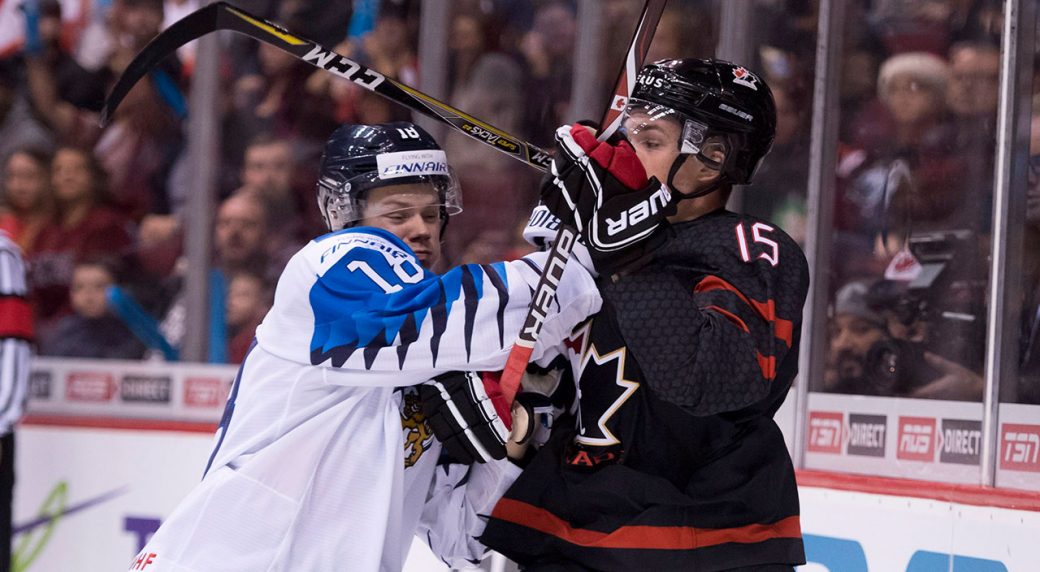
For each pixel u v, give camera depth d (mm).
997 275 9820
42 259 16781
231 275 15695
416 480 7121
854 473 10898
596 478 6488
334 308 6664
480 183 14672
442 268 14789
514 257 14430
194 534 6746
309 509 6746
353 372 6637
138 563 6855
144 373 15789
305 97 15719
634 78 6711
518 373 6371
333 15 15727
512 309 6574
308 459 6730
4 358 14031
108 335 16344
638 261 6312
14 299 14188
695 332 6094
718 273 6270
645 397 6441
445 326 6492
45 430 16047
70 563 15703
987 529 9336
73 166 16922
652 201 6207
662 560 6355
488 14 14805
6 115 17391
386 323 6512
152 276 16359
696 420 6402
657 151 6582
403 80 15383
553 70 14391
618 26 13602
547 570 6629
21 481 16125
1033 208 9719
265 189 15742
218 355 15594
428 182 7523
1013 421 9609
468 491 7207
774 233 6449
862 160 11234
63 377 16234
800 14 11562
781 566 6500
